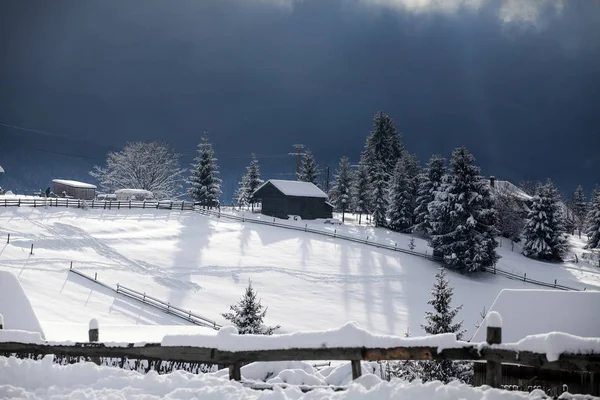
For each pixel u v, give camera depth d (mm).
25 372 8555
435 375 17625
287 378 9445
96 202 74000
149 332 24422
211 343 8352
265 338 8125
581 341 6711
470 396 6746
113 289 43750
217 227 72750
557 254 80438
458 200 69312
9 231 54219
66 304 38438
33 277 42938
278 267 57844
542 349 6863
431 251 74375
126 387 7934
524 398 6680
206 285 49844
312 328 42094
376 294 53656
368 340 7730
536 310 16672
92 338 10383
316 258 63281
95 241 56969
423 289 57125
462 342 7379
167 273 51562
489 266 68438
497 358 7152
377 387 7117
